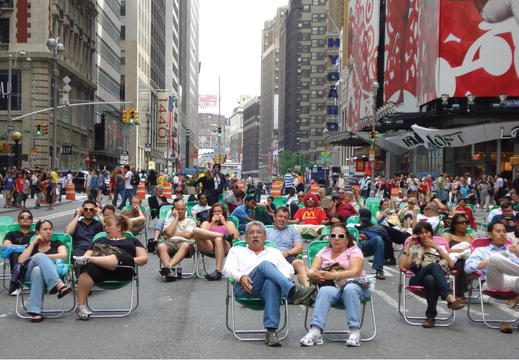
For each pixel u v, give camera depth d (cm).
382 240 1366
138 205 1744
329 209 1847
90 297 1138
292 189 3978
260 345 810
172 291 1198
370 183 4688
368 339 845
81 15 7188
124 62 10625
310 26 17800
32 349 772
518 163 3903
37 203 3681
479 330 913
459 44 4553
